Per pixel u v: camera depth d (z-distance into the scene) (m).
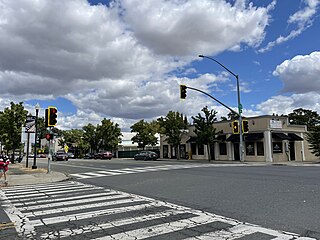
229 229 5.95
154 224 6.44
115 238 5.48
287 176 15.09
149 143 57.50
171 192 10.92
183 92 26.23
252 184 12.27
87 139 71.31
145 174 18.62
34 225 6.56
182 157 45.56
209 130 35.44
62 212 7.84
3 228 6.37
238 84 30.19
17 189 13.45
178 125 43.94
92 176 19.05
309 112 65.81
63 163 37.88
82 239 5.47
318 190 10.32
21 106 35.69
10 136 35.00
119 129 68.25
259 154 34.25
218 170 19.95
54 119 20.08
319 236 5.36
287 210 7.43
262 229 5.89
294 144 36.50
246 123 29.62
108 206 8.55
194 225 6.30
